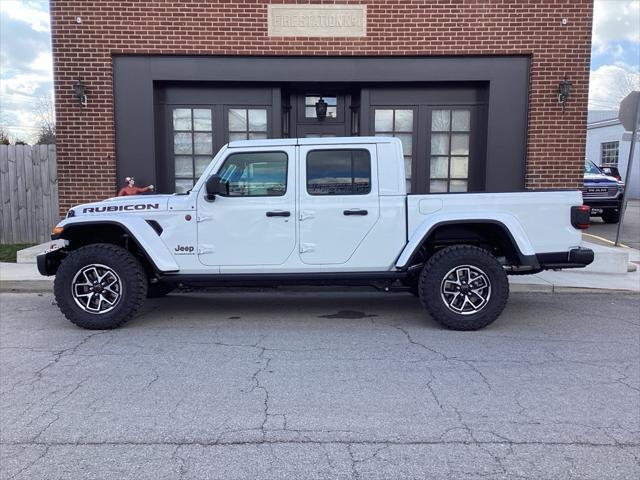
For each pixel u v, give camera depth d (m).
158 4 9.54
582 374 4.59
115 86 9.74
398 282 6.67
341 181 5.93
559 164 9.81
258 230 5.92
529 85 9.80
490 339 5.62
